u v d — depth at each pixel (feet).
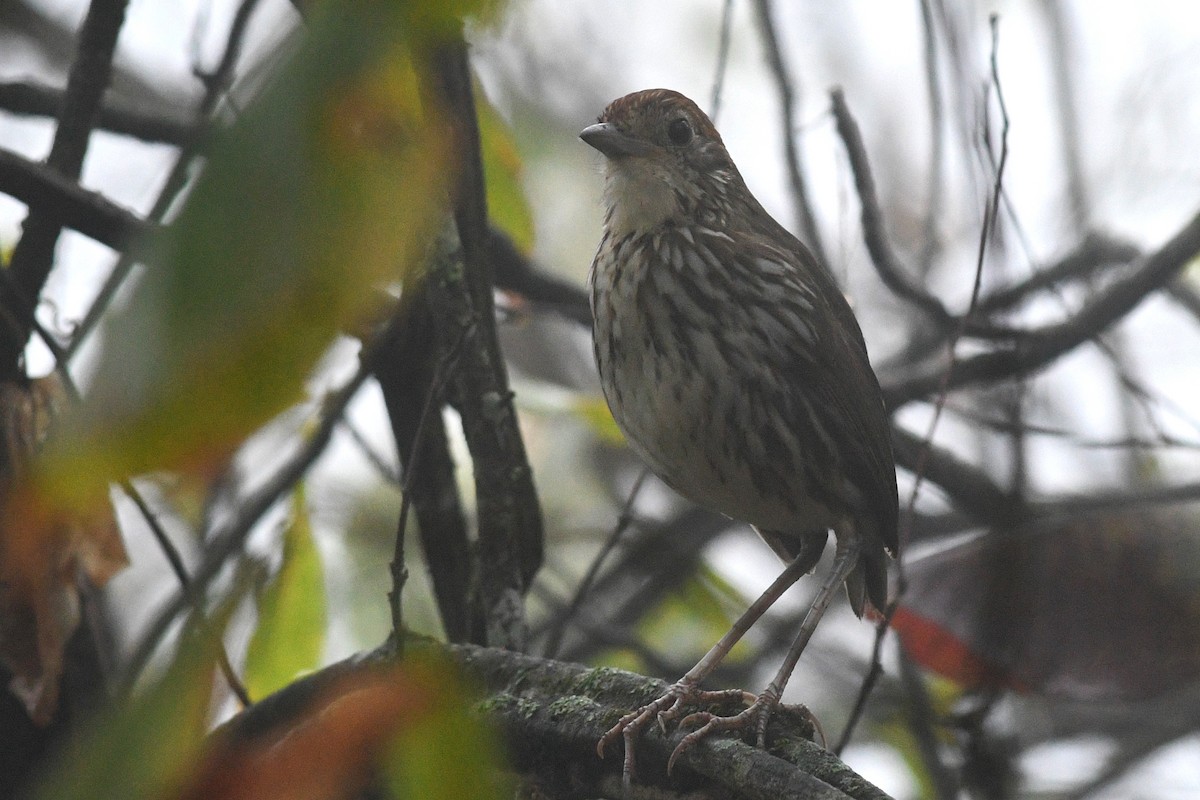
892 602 24.50
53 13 43.65
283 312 6.49
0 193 24.48
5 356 23.88
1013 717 38.83
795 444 26.89
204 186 6.53
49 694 22.88
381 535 40.55
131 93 39.11
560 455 46.80
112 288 11.02
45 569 22.66
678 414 26.81
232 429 6.41
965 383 34.09
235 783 9.57
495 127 28.78
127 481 7.00
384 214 6.81
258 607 27.25
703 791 20.07
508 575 25.27
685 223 27.22
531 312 34.81
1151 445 32.09
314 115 6.67
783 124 33.96
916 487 25.48
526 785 21.02
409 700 10.00
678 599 41.16
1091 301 33.53
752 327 26.50
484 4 7.04
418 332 25.81
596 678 21.61
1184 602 30.12
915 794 39.68
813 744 20.08
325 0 6.88
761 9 34.09
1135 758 40.63
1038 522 32.40
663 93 28.37
